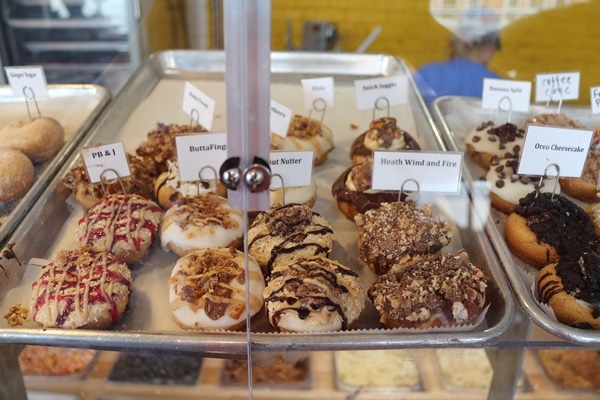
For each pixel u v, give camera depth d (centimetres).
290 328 52
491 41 102
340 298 54
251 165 43
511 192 70
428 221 62
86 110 88
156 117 86
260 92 40
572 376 58
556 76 84
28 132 77
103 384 57
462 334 51
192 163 64
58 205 69
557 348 52
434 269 56
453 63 103
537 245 62
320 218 65
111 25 100
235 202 45
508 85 85
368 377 57
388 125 77
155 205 67
